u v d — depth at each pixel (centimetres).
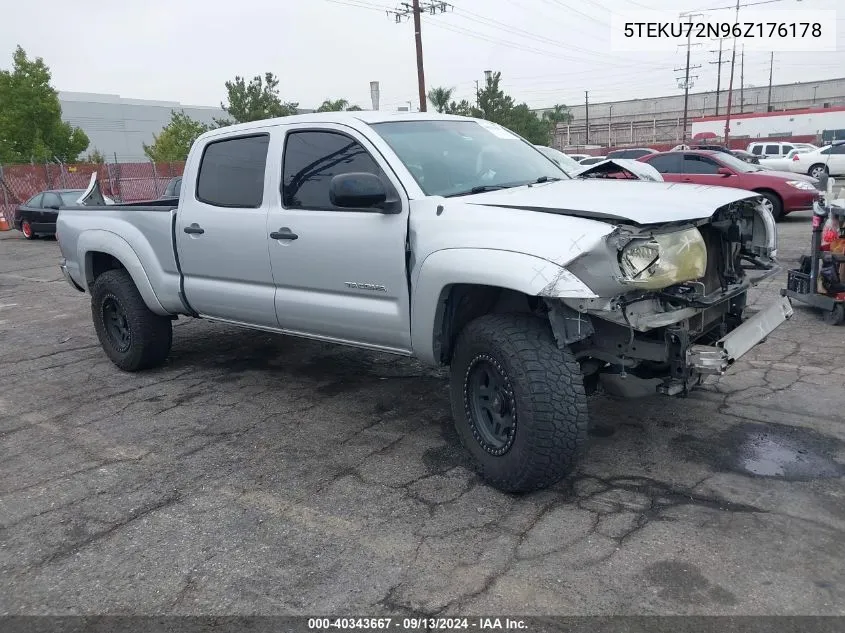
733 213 381
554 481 349
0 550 336
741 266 411
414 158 418
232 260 499
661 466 387
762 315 380
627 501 351
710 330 405
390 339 416
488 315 365
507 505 355
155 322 589
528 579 293
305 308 457
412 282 389
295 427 474
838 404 461
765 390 493
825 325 659
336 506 363
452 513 350
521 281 321
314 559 316
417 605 280
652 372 368
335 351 656
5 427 499
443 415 484
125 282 586
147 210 557
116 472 416
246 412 506
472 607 277
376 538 331
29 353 704
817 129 4553
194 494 384
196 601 290
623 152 2148
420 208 385
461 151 448
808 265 693
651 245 319
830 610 265
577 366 340
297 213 450
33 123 3247
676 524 328
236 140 505
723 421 442
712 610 268
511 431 351
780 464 382
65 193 2080
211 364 630
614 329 348
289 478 398
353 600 286
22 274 1352
